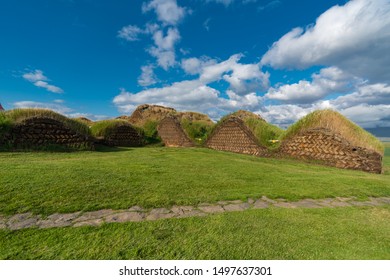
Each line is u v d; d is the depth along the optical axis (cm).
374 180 744
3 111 1113
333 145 1142
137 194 464
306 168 1020
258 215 398
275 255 273
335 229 356
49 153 1055
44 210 365
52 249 265
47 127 1169
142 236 301
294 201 496
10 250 260
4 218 334
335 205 486
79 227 318
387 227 378
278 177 722
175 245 283
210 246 284
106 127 1995
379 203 519
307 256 275
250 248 284
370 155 1049
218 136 2047
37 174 531
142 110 3781
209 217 378
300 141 1302
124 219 354
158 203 425
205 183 584
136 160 913
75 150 1252
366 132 1183
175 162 923
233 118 1900
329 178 746
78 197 422
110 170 650
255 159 1268
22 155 923
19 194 409
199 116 3312
